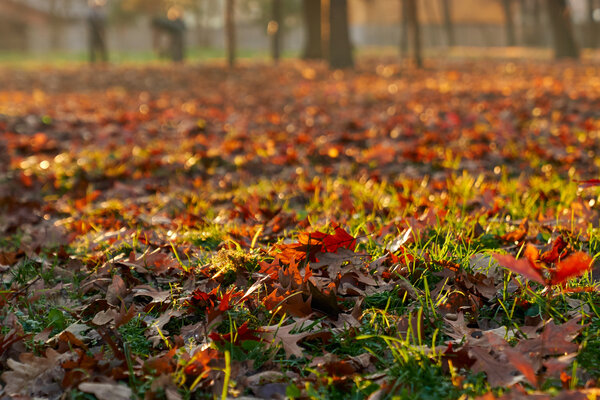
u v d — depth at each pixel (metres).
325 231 2.87
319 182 3.99
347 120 6.59
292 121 6.76
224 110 8.09
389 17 51.09
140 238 2.97
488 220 3.11
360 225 2.88
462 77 12.80
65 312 2.55
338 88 10.57
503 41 49.66
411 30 15.43
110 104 8.93
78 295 2.66
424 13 48.16
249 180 4.18
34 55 30.83
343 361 2.20
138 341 2.37
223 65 17.34
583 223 2.87
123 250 2.93
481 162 4.31
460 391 2.09
